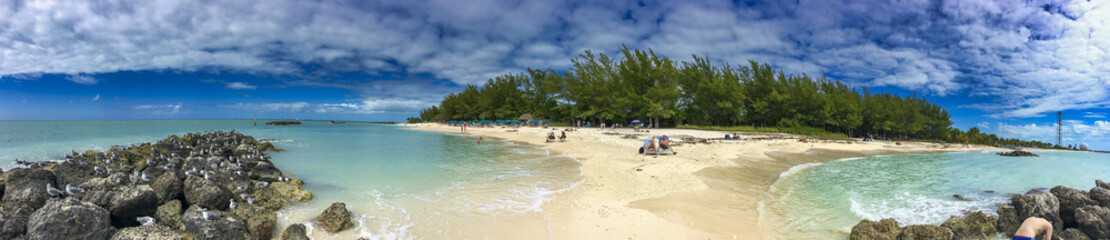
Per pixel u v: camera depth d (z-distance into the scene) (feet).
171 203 36.40
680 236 31.42
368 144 131.44
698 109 214.48
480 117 336.08
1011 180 64.34
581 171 64.75
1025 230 27.25
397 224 35.47
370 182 56.08
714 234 32.12
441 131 248.52
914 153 123.34
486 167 70.95
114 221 32.89
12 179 40.11
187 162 56.08
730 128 190.60
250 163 63.41
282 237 30.83
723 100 201.26
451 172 65.05
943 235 28.73
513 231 33.27
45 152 97.50
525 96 304.30
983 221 34.32
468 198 45.42
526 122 275.18
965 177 67.05
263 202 40.27
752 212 39.58
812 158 92.32
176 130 239.30
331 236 32.27
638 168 64.59
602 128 204.03
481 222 35.88
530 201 43.65
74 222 27.61
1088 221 32.71
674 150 93.97
